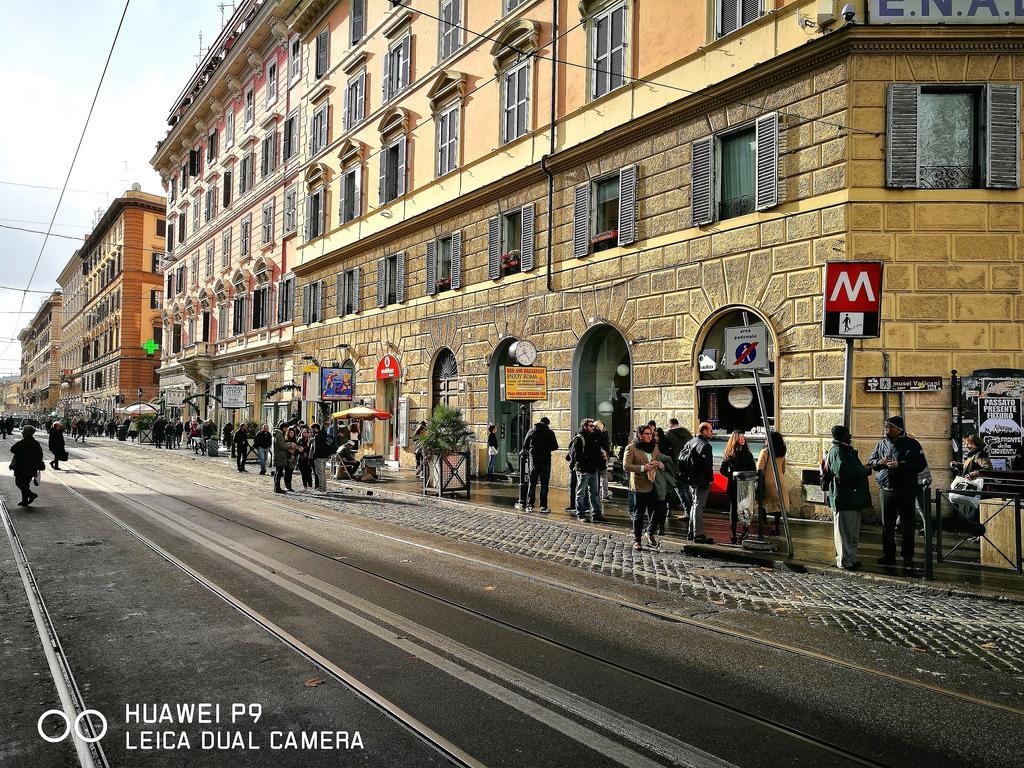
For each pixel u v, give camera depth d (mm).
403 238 26109
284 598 7508
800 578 9258
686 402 15961
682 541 11586
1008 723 4789
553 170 19688
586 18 18906
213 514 13750
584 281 18656
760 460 11266
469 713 4762
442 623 6770
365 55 28953
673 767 4098
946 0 13258
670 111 16406
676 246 16375
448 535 12016
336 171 30844
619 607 7605
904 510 9922
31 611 6961
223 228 43781
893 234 13359
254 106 39688
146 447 42062
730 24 15664
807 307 13883
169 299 53531
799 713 4898
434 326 24250
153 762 4078
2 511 13844
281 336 35594
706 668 5750
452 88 23641
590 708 4883
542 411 19750
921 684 5473
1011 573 9211
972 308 13172
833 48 13602
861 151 13477
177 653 5809
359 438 27031
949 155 13625
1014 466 12672
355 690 5109
